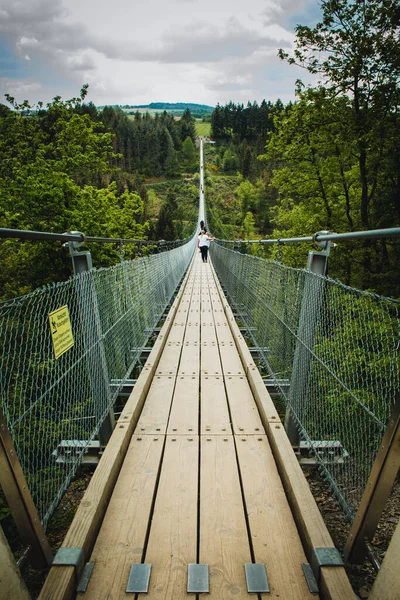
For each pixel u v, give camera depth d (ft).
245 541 5.19
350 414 5.74
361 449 5.40
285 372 9.64
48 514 5.52
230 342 14.55
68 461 6.57
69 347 6.41
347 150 39.47
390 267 33.68
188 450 7.29
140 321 13.88
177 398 9.58
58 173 39.99
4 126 44.86
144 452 7.20
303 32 35.40
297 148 41.83
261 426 8.20
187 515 5.64
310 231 45.44
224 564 4.83
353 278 35.22
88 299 7.70
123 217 52.54
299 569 4.75
